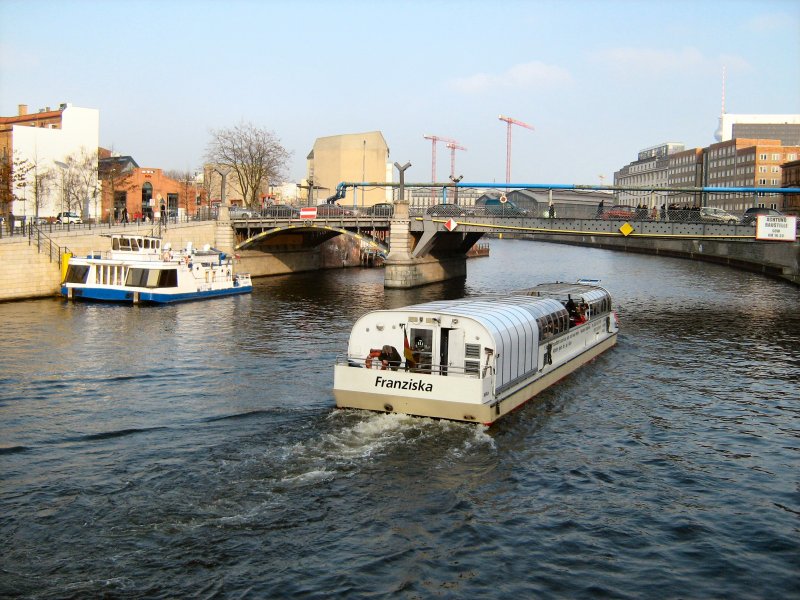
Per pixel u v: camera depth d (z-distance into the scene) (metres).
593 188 61.03
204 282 57.03
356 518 16.42
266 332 40.06
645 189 58.38
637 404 26.16
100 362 31.70
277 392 26.80
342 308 51.28
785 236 52.88
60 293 56.19
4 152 86.75
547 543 15.56
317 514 16.58
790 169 134.88
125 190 103.06
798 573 14.55
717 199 176.62
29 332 39.16
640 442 21.98
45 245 55.59
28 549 14.89
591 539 15.78
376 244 71.00
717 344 37.94
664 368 32.09
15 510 16.61
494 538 15.71
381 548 15.20
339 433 21.42
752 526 16.50
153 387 27.55
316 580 13.99
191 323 43.25
